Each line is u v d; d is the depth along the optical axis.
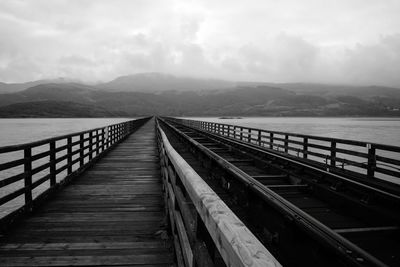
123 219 5.28
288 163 9.17
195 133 23.78
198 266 1.93
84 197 6.71
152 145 18.23
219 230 1.44
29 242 4.29
